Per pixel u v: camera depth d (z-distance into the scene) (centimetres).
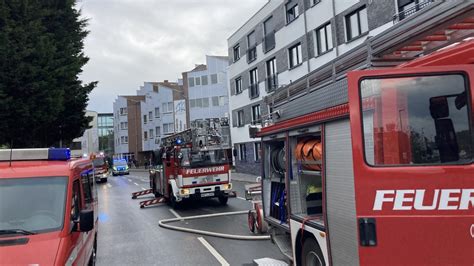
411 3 1619
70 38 1961
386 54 456
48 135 1978
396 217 344
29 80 1552
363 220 350
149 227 1214
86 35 2111
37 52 1585
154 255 850
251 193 1013
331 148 442
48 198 480
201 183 1569
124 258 837
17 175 495
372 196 351
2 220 456
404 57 460
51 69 1688
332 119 433
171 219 1312
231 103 3856
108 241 1028
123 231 1170
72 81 1881
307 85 579
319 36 2377
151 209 1642
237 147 3731
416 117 358
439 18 387
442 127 352
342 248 414
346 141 406
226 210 1479
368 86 367
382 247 344
